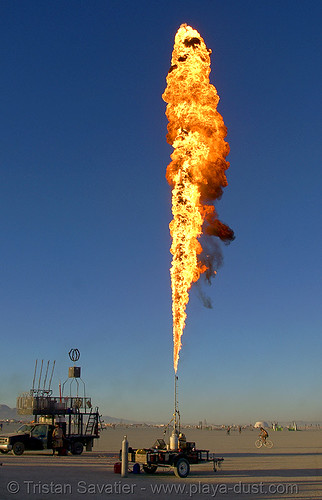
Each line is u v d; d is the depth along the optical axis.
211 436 89.56
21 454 32.28
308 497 16.80
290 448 46.47
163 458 22.14
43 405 36.31
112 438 70.31
